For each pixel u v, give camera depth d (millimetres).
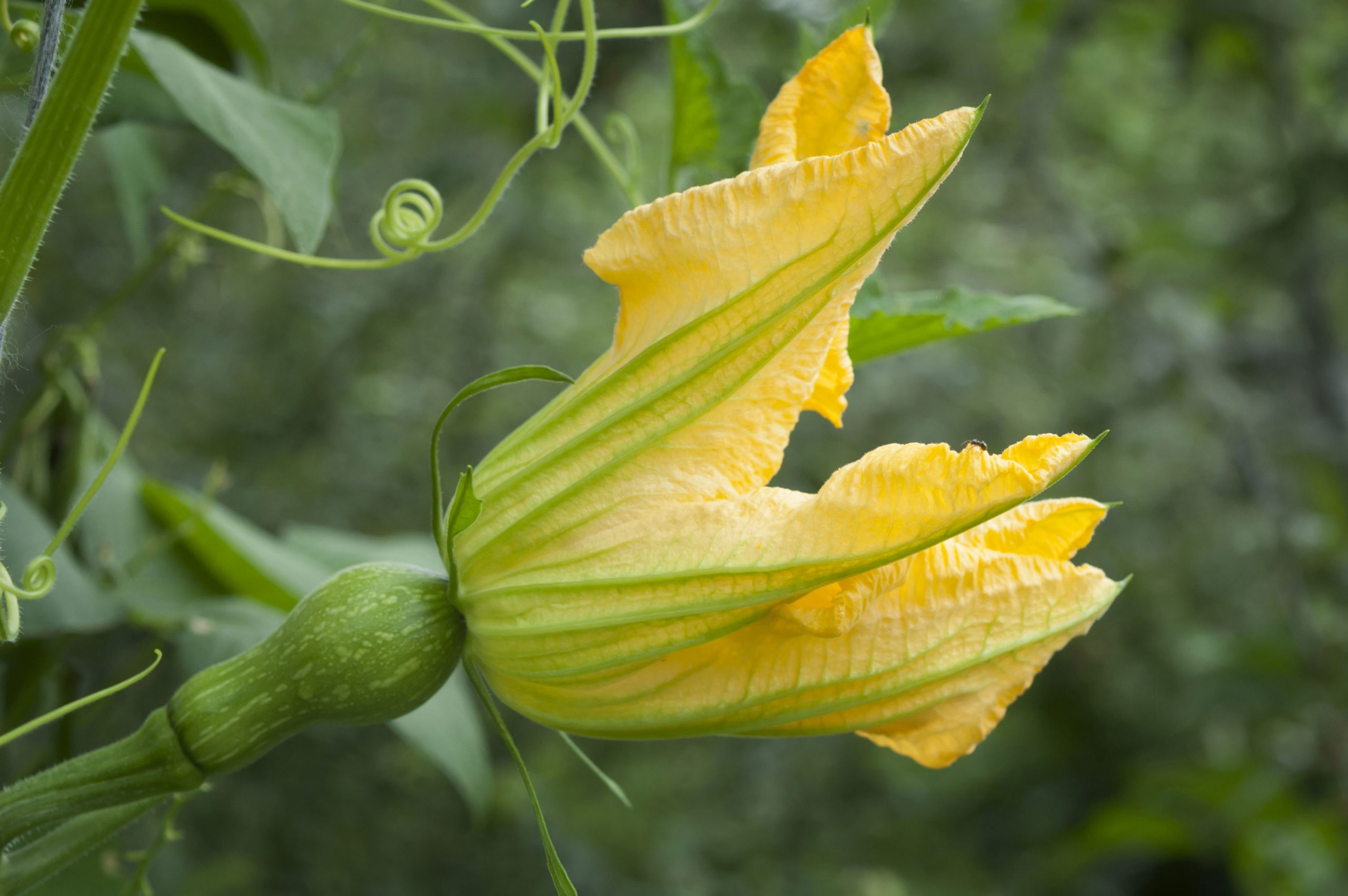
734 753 2527
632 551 578
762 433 576
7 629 581
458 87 1956
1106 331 2363
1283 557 1798
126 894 660
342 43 1979
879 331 654
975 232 2561
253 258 1834
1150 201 2357
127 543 797
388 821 1999
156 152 791
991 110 2275
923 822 2643
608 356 585
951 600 587
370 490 2057
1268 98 1976
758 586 572
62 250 1779
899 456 566
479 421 2178
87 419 777
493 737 2240
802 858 2434
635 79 2049
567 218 2176
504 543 585
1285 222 1768
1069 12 1893
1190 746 2623
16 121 698
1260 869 2059
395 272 2066
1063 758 2756
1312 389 1887
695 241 572
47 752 761
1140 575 2584
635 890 2139
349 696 590
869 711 590
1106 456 2570
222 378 2004
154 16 741
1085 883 2564
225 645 765
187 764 588
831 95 599
